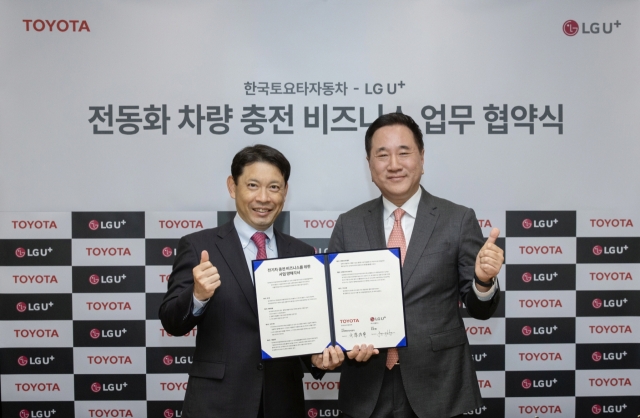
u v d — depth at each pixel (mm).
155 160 2240
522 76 2262
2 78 2207
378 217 1653
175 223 2244
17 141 2217
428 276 1521
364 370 1550
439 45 2254
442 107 2258
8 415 2230
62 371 2238
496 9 2252
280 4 2240
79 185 2230
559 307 2271
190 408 1515
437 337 1497
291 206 2266
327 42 2250
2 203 2219
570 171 2270
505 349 2273
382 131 1608
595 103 2270
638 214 2264
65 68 2221
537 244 2268
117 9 2223
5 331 2225
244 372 1502
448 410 1477
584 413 2273
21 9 2209
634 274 2264
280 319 1492
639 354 2268
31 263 2223
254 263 1504
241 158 1603
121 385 2246
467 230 1575
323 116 2256
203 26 2236
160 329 2250
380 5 2242
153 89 2238
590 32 2264
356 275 1514
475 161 2266
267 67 2250
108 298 2238
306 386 2287
